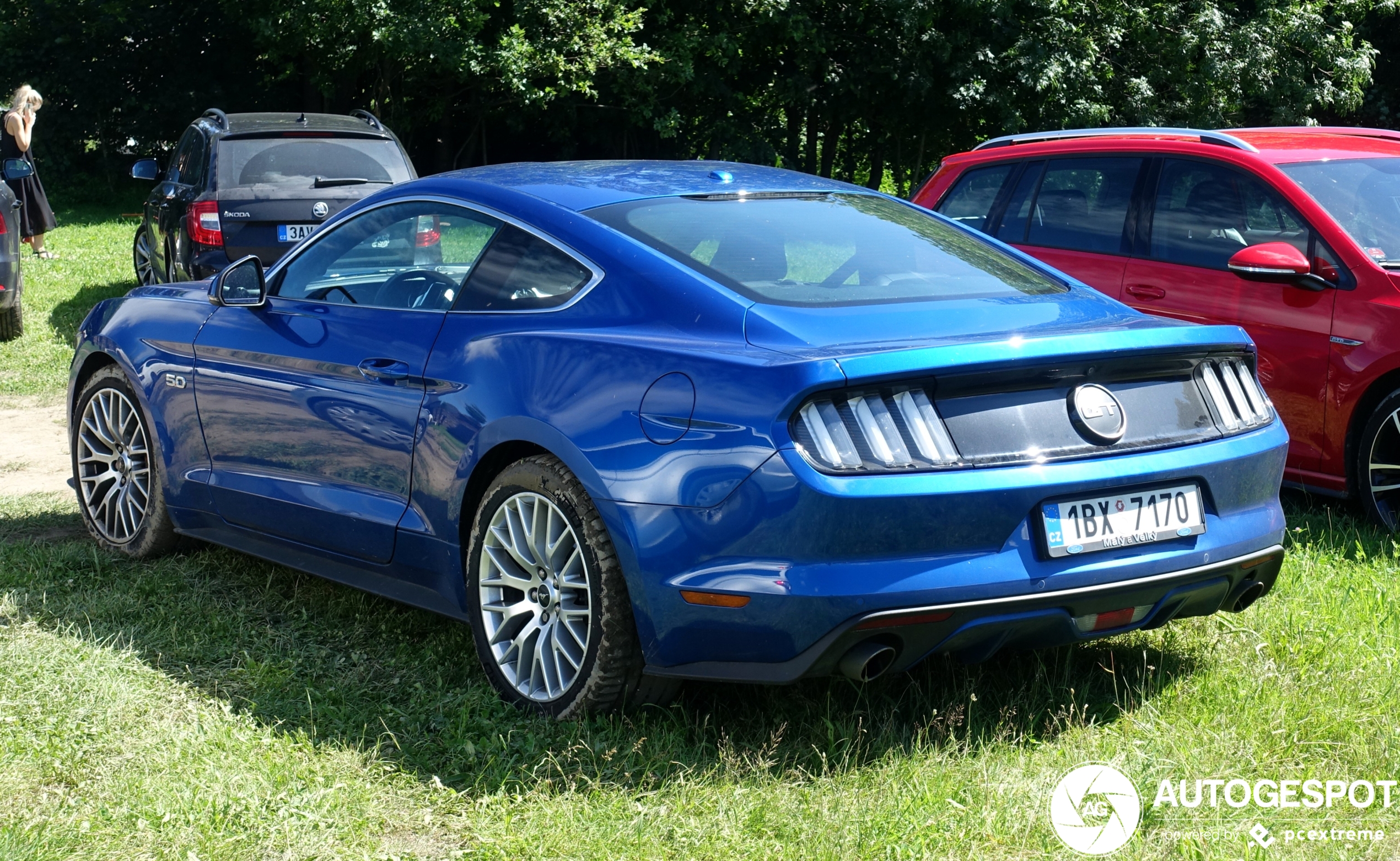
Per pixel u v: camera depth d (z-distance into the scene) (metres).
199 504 4.57
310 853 2.64
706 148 29.02
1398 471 5.11
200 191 9.35
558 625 3.31
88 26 29.56
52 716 3.26
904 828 2.69
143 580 4.51
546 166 4.19
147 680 3.55
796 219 3.77
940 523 2.88
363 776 2.98
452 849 2.69
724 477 2.90
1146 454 3.12
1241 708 3.26
